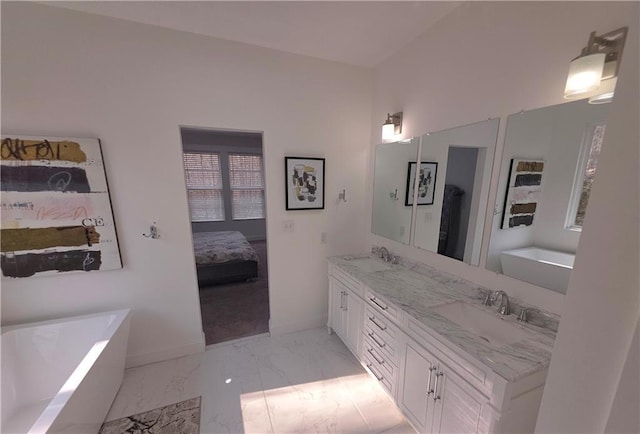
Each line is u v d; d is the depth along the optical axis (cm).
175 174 199
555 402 66
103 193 180
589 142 111
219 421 165
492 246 152
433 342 129
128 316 193
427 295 164
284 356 225
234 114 207
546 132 124
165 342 217
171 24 177
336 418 167
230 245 385
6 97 155
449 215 178
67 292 185
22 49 155
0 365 162
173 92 189
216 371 207
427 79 188
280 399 181
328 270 261
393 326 160
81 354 182
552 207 124
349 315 216
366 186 267
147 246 200
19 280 173
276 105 219
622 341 52
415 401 144
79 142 170
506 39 137
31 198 166
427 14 168
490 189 151
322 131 239
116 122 179
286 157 228
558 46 118
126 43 174
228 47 198
